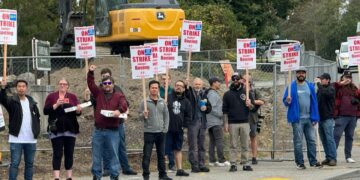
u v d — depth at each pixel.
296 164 23.77
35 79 28.11
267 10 80.19
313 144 23.48
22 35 61.72
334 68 39.28
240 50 23.55
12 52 60.44
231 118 22.80
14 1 61.59
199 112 22.72
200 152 22.83
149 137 20.52
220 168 23.73
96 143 19.66
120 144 22.16
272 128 28.83
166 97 21.88
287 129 31.11
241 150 23.23
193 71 36.03
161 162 20.83
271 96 34.09
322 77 23.91
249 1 78.12
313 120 23.27
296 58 23.39
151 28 37.94
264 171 22.80
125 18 37.88
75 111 19.91
